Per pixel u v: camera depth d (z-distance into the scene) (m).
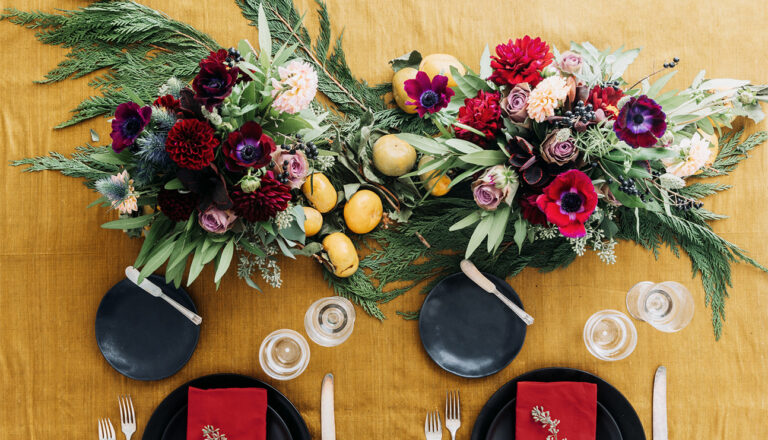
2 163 1.21
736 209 1.25
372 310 1.22
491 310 1.22
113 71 1.22
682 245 1.25
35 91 1.21
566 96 0.90
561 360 1.24
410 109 1.16
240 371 1.21
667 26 1.26
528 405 1.18
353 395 1.22
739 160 1.26
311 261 1.22
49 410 1.21
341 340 1.15
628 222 1.23
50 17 1.20
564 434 1.17
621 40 1.25
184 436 1.18
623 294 1.24
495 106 0.92
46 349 1.21
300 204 1.05
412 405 1.23
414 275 1.22
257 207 0.87
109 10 1.19
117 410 1.22
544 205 0.86
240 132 0.84
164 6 1.22
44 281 1.21
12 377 1.21
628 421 1.19
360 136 1.10
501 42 1.25
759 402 1.24
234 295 1.22
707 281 1.24
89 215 1.22
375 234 1.21
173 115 0.86
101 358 1.22
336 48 1.22
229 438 1.15
